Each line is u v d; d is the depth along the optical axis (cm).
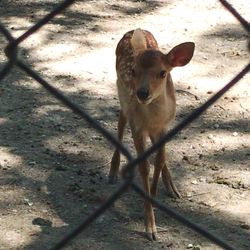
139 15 1666
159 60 844
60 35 1555
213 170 1048
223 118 1211
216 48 1484
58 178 1024
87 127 1180
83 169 1052
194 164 1064
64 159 1080
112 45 1507
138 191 480
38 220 923
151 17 1652
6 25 1605
